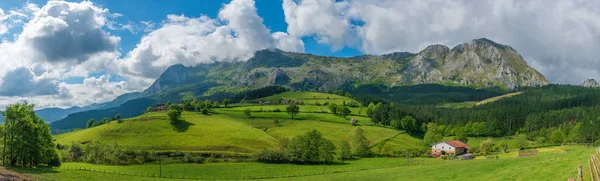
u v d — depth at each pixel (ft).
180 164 392.68
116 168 357.82
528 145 501.15
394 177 270.26
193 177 324.60
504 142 532.32
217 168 373.20
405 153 477.77
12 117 284.20
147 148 462.60
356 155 484.74
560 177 151.74
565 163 183.52
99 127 576.20
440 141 573.74
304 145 420.36
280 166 392.47
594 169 120.16
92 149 412.36
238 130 566.77
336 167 383.45
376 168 352.08
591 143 531.91
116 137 509.76
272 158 419.95
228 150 467.52
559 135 599.98
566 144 537.24
